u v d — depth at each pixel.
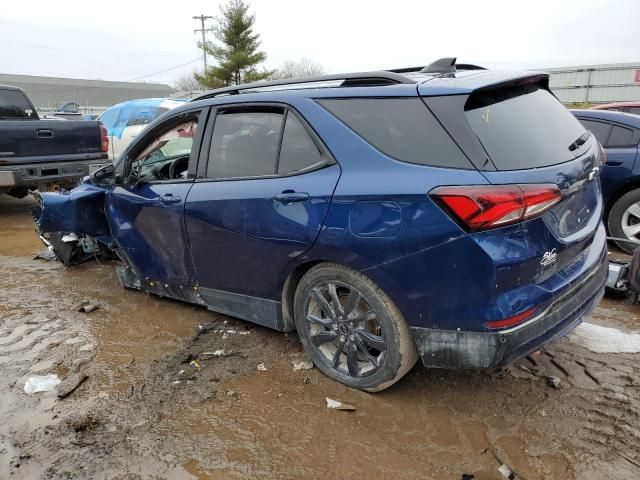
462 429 2.66
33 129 7.39
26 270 5.42
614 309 4.10
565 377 3.11
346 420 2.76
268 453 2.53
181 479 2.38
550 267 2.51
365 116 2.76
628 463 2.40
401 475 2.37
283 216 2.96
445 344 2.55
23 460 2.51
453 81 2.66
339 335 2.99
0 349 3.63
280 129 3.10
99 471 2.44
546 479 2.32
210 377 3.21
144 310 4.27
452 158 2.44
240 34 36.47
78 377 3.20
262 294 3.34
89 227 4.57
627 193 5.35
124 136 11.27
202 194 3.45
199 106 3.62
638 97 27.75
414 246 2.48
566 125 2.97
